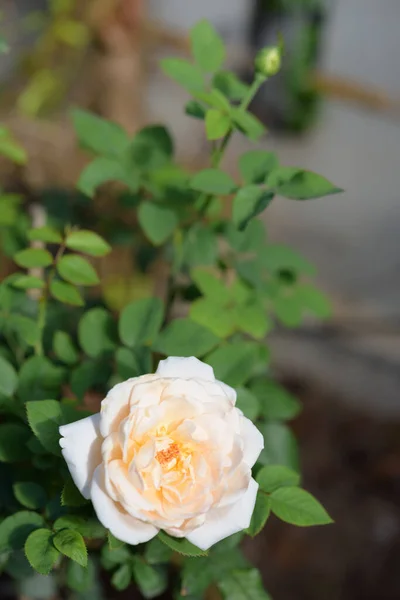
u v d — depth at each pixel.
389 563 1.02
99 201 0.84
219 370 0.60
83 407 0.62
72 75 1.29
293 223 1.62
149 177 0.71
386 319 1.39
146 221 0.70
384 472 1.13
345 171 1.79
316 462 1.13
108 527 0.51
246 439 0.53
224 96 0.66
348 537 1.04
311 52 1.74
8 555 0.62
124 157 0.70
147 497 0.51
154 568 0.63
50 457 0.59
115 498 0.50
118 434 0.51
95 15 1.16
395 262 1.54
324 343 1.34
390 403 1.25
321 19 1.74
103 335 0.63
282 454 0.65
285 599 0.96
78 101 1.28
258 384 0.68
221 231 0.73
